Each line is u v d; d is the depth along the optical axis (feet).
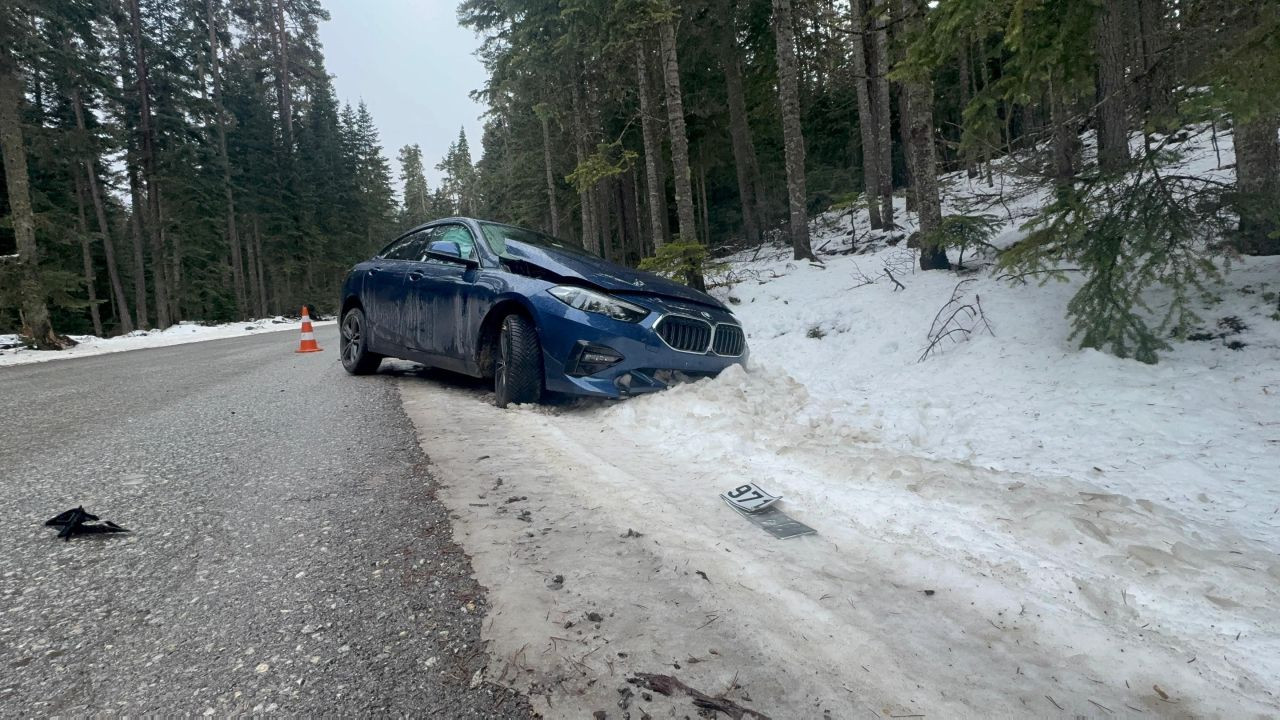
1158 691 3.95
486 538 5.96
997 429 11.36
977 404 13.07
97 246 95.76
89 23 68.85
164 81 86.48
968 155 16.89
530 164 80.74
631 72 49.39
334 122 145.89
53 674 3.74
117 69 81.76
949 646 4.41
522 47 51.88
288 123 129.18
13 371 25.20
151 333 59.06
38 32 51.96
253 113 111.86
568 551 5.74
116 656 3.96
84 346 43.01
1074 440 10.39
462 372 13.98
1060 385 13.35
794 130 38.22
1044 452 9.94
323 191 130.93
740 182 61.72
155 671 3.80
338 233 135.03
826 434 10.52
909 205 46.65
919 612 4.88
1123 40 18.61
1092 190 13.87
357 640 4.19
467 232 14.97
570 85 53.42
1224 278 15.60
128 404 13.62
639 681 3.85
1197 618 4.81
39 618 4.42
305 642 4.16
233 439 9.92
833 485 7.87
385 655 4.02
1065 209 14.07
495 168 121.08
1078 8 12.60
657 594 4.99
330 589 4.91
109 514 6.56
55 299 42.78
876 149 56.49
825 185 69.62
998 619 4.80
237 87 111.96
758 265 43.39
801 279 32.60
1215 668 4.19
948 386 14.88
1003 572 5.54
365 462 8.54
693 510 7.03
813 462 8.68
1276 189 12.82
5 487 7.53
